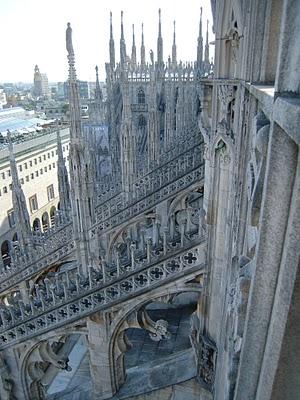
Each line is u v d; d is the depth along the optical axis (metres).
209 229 14.11
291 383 3.38
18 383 20.11
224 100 11.55
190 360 18.39
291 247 2.78
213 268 14.57
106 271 16.97
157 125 45.16
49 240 33.34
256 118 4.71
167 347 23.47
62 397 20.97
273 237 3.20
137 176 38.16
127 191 36.09
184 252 15.60
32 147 78.00
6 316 19.64
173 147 40.72
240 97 9.61
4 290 32.22
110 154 63.47
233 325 6.41
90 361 18.42
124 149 35.62
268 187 3.11
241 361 4.26
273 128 2.96
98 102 82.00
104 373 18.31
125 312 16.88
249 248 5.00
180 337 24.12
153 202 28.98
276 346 3.24
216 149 12.67
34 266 31.12
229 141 11.93
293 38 2.75
